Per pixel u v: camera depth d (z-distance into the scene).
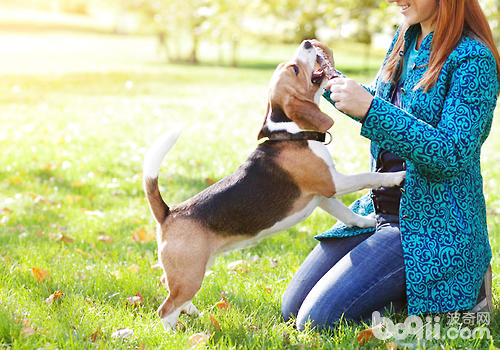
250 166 3.36
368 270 3.14
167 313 3.16
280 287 3.93
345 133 10.04
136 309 3.56
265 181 3.29
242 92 18.33
